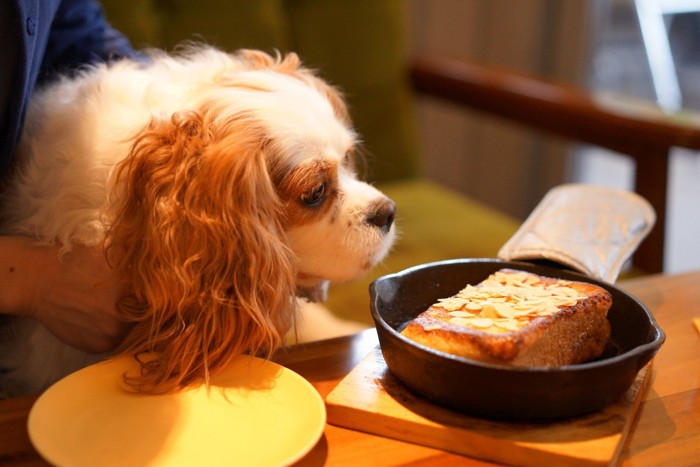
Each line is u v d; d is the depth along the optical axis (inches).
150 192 32.4
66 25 46.5
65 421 27.0
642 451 27.3
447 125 108.0
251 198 33.4
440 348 27.6
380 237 39.3
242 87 38.2
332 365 32.8
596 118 65.0
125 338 34.5
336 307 59.1
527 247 37.3
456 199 80.4
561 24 99.6
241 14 72.5
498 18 102.8
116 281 33.8
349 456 26.9
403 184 83.0
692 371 32.6
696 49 108.5
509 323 28.2
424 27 103.1
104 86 38.8
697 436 28.2
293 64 44.0
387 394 29.0
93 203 34.9
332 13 77.4
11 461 26.1
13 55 33.6
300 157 36.8
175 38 69.8
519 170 108.3
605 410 27.9
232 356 32.0
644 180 62.7
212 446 26.5
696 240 107.6
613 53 106.7
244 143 33.9
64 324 35.5
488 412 27.1
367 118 80.2
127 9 67.1
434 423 27.1
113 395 29.0
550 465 25.8
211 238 32.5
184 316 32.8
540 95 70.8
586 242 38.2
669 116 62.3
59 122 37.7
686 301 39.1
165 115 34.9
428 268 34.7
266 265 33.6
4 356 38.9
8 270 34.5
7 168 37.8
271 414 28.1
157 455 25.9
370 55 79.0
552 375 25.6
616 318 32.3
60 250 34.5
